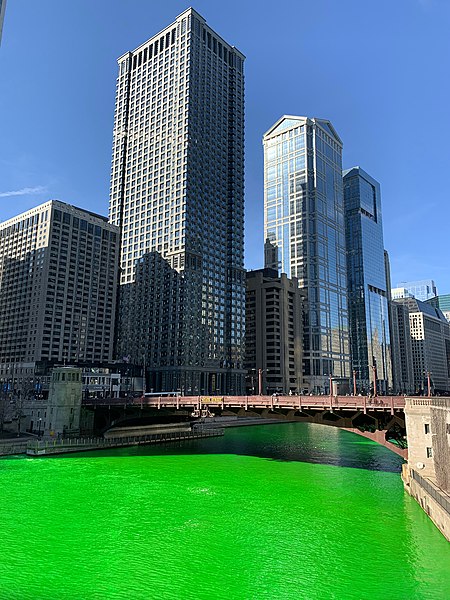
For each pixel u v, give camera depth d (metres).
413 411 53.31
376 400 58.78
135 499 52.62
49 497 53.22
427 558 34.97
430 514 43.97
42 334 188.62
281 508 48.88
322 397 63.94
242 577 32.06
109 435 103.06
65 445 84.19
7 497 53.12
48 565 33.88
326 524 43.34
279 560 34.94
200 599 28.77
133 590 29.88
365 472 68.00
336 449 94.19
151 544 38.31
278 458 81.38
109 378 180.62
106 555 35.94
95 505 50.12
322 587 30.47
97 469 70.00
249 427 157.88
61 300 197.25
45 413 99.62
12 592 29.38
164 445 98.69
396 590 29.95
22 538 39.56
